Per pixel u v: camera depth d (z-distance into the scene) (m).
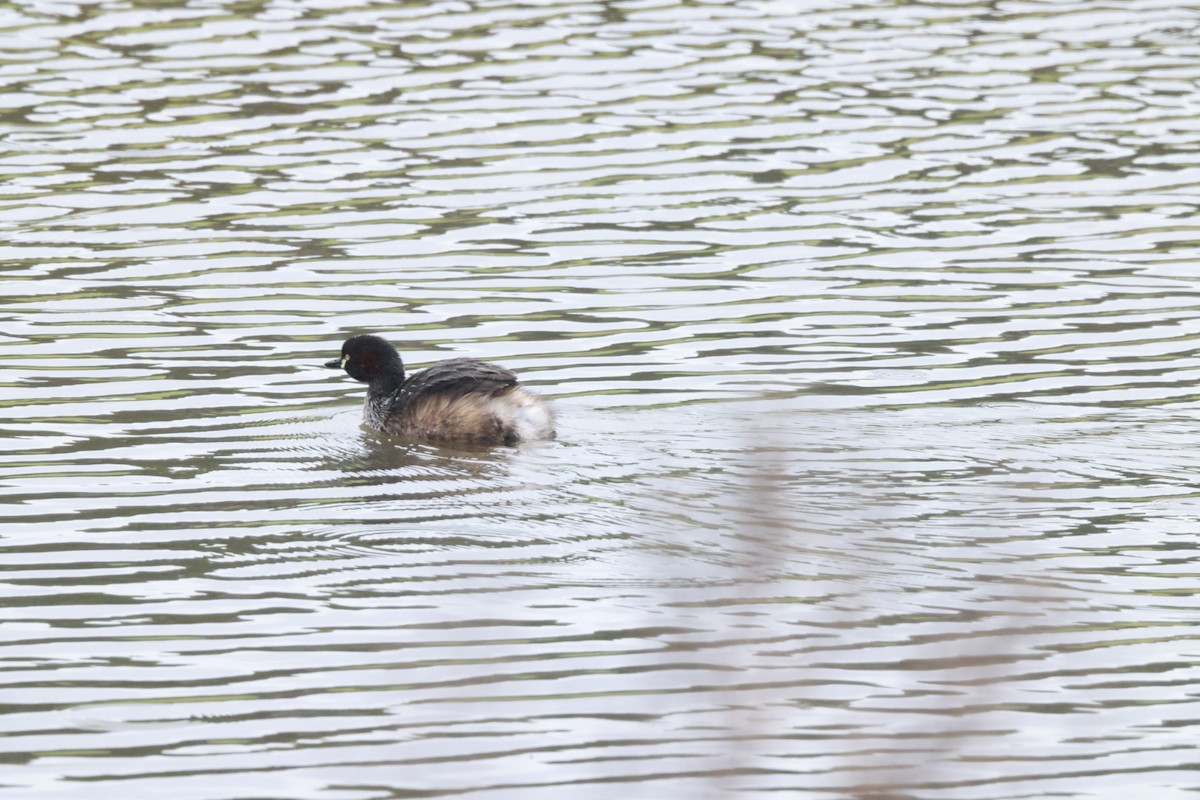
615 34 40.50
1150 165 33.03
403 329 25.55
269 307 26.45
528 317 26.03
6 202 30.98
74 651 15.70
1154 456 20.06
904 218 30.48
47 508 19.00
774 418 21.48
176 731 14.33
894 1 43.62
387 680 15.12
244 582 17.09
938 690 14.79
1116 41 40.62
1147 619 16.06
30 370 23.70
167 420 22.00
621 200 31.27
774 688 14.85
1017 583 16.69
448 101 36.09
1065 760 13.85
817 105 36.25
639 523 18.27
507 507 18.88
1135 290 27.00
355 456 20.73
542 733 14.22
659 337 25.09
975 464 19.84
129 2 42.47
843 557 17.25
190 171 32.59
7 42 39.22
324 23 41.03
